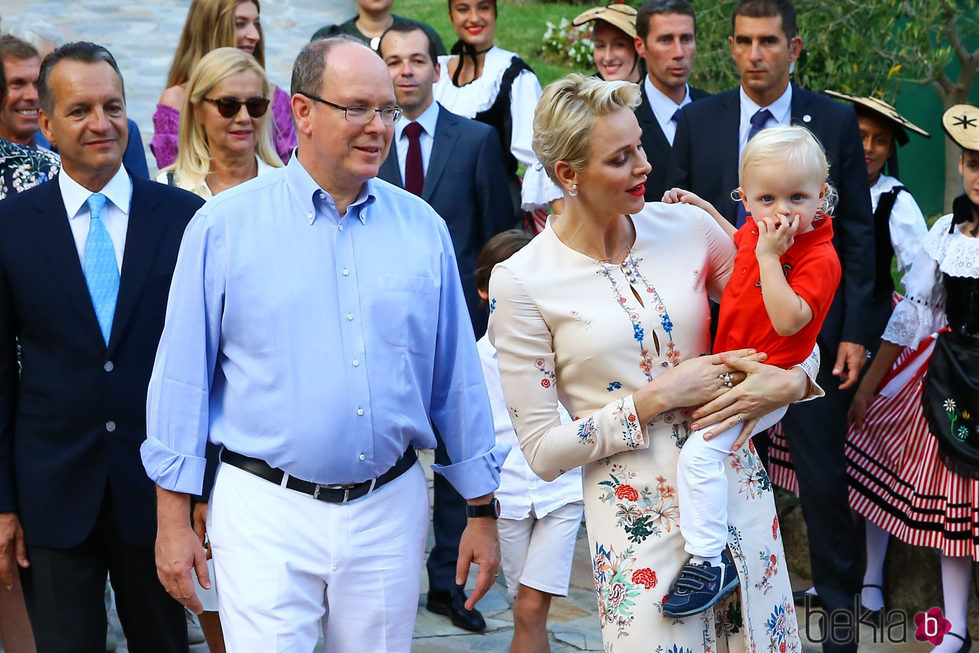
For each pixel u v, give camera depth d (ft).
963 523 54.95
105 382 42.52
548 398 37.37
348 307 36.88
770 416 38.17
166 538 37.14
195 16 68.95
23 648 50.21
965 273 53.98
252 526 36.45
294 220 37.14
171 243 43.70
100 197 43.21
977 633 58.34
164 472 36.76
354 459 36.68
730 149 58.03
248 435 36.76
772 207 36.58
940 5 89.92
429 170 64.49
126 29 150.71
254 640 36.14
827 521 55.98
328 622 38.42
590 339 36.60
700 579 35.70
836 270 36.91
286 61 141.08
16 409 43.37
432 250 38.83
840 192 55.67
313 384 36.40
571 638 58.90
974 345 54.49
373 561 37.68
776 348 36.37
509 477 47.60
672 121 66.23
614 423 36.11
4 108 56.39
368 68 36.27
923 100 112.68
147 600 44.16
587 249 37.29
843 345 54.95
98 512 42.63
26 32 60.95
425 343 38.47
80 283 42.42
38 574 42.86
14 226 42.47
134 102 128.98
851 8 92.22
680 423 37.22
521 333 37.11
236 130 56.18
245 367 36.73
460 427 39.96
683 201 39.83
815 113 56.49
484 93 74.59
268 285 36.58
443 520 62.23
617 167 34.94
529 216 75.92
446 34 152.66
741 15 56.75
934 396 55.42
